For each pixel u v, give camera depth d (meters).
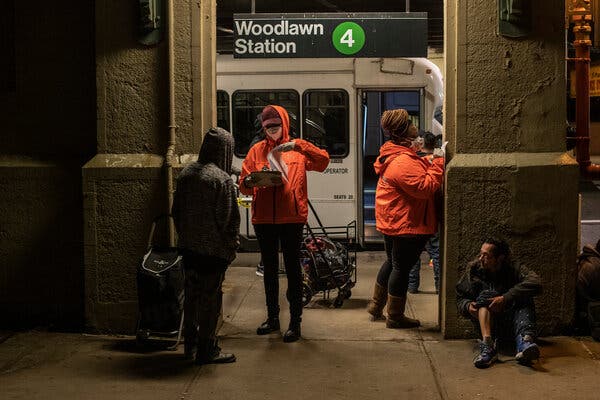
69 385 5.35
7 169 6.70
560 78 6.25
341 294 7.56
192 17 6.39
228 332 6.68
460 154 6.30
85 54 6.64
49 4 6.64
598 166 8.80
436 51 15.49
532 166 6.21
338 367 5.71
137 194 6.42
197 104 6.43
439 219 6.57
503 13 6.19
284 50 8.96
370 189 11.97
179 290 6.03
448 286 6.35
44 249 6.75
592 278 6.27
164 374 5.57
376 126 11.88
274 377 5.50
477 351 6.03
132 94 6.45
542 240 6.27
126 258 6.46
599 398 5.04
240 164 11.59
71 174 6.67
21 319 6.82
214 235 5.49
